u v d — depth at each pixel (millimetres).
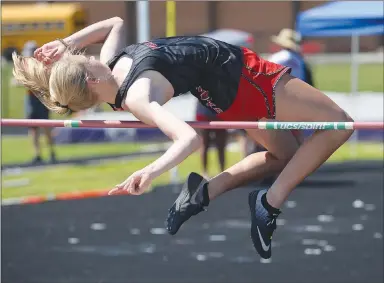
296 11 75375
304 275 14789
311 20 29672
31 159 31625
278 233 18609
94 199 23594
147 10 26594
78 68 8641
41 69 9078
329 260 15930
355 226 19312
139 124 9094
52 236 18516
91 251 16969
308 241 17734
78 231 19078
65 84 8594
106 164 30109
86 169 29078
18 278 14805
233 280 14453
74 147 35000
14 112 40594
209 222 19984
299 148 9422
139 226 19578
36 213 21438
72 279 14703
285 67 9133
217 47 9016
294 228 19156
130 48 8969
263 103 9086
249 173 9969
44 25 58000
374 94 40719
